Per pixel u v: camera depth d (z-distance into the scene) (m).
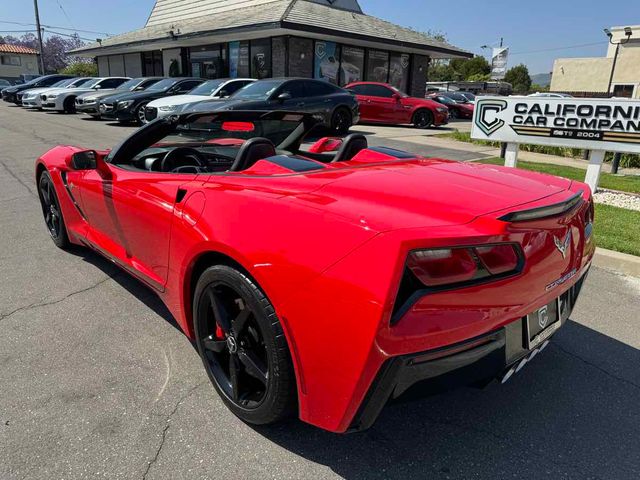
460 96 25.95
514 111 7.14
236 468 1.94
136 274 2.98
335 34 17.61
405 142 12.03
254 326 2.08
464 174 2.36
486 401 2.41
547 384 2.56
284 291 1.79
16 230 4.91
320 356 1.72
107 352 2.73
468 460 2.02
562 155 11.13
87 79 21.31
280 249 1.83
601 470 1.98
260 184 2.18
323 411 1.78
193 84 14.83
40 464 1.92
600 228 5.09
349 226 1.71
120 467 1.92
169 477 1.88
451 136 13.54
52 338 2.87
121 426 2.15
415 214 1.76
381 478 1.92
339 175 2.21
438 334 1.62
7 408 2.25
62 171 3.80
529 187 2.20
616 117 6.42
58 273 3.83
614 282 3.96
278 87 10.93
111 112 14.18
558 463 2.01
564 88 48.75
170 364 2.63
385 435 2.15
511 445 2.11
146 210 2.68
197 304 2.30
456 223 1.71
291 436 2.12
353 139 3.06
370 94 16.05
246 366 2.11
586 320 3.29
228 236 2.03
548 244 1.94
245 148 2.58
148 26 30.30
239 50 20.14
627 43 43.97
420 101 16.08
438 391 1.75
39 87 24.03
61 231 4.17
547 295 1.99
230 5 24.22
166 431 2.13
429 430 2.19
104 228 3.35
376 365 1.60
